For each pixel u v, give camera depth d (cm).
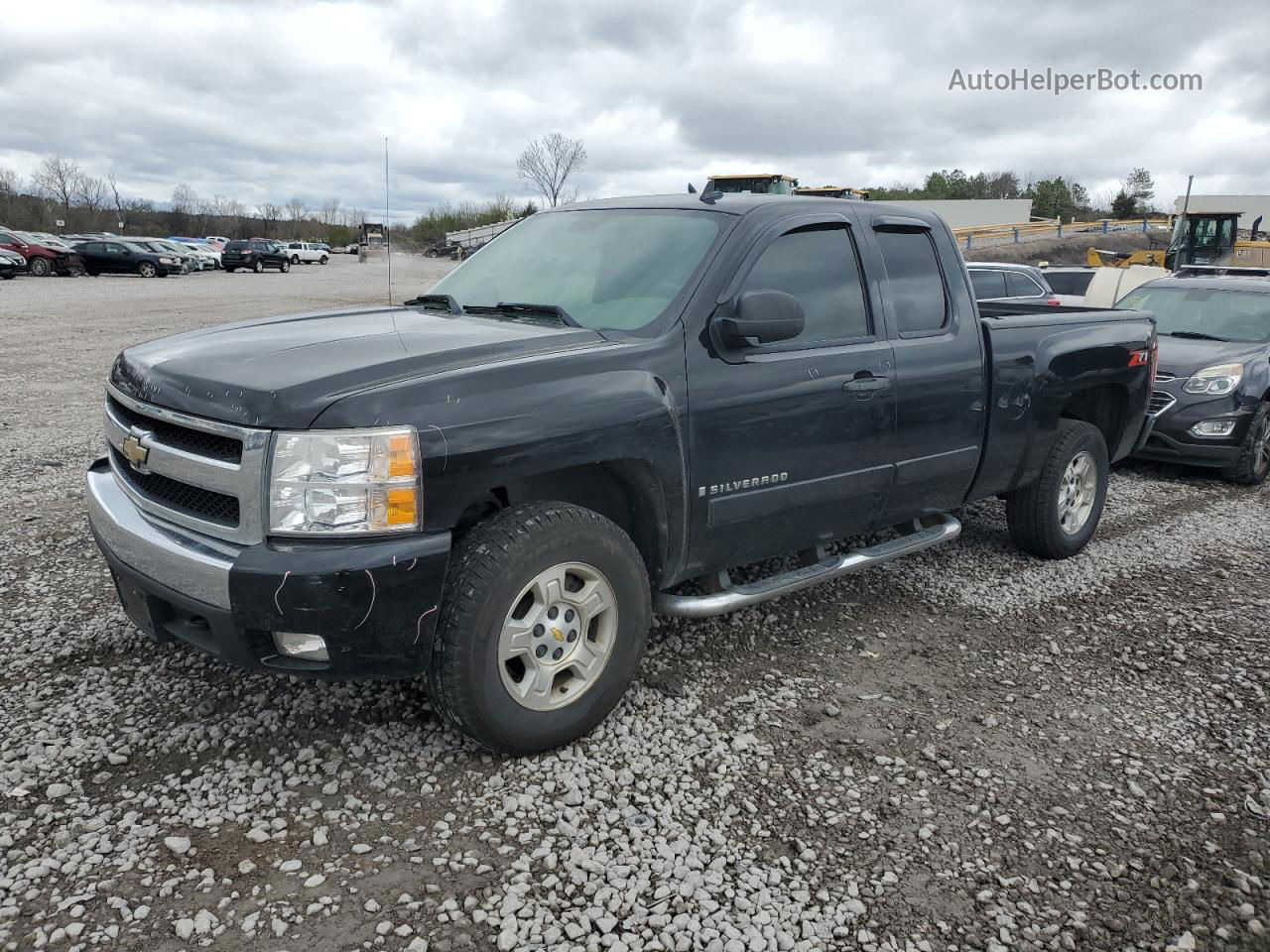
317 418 272
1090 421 576
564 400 306
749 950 238
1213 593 503
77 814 280
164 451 303
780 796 303
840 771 320
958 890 263
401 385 283
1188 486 768
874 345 411
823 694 374
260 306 2242
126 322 1812
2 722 328
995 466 480
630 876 264
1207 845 286
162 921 239
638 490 340
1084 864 276
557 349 324
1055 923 252
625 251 391
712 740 336
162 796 291
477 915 246
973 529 609
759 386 363
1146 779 321
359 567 269
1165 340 848
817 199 412
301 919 242
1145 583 516
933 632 441
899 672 397
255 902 247
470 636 290
